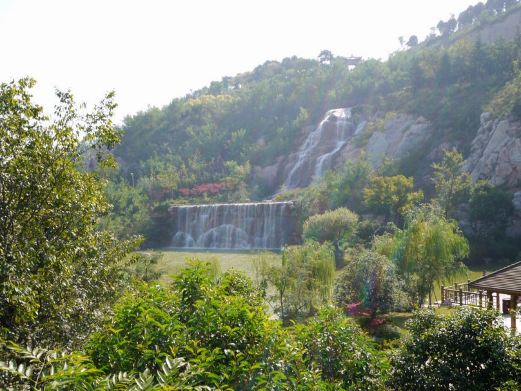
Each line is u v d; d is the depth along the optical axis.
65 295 13.12
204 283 8.14
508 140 61.34
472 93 83.69
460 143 73.38
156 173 109.25
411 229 30.22
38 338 12.04
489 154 63.38
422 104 87.81
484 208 51.50
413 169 73.31
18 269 10.95
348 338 8.52
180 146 125.06
